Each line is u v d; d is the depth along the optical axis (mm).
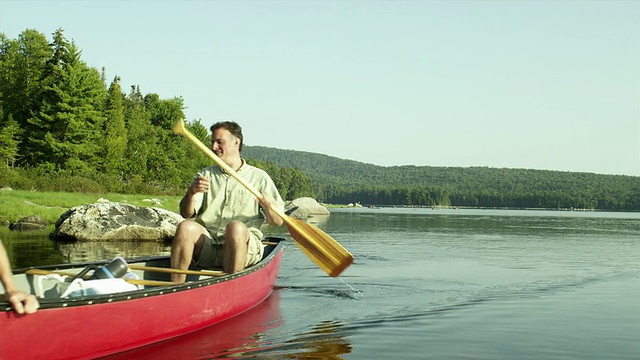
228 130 5562
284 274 8242
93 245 12531
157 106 69938
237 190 5520
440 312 5578
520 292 6855
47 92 40406
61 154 40031
